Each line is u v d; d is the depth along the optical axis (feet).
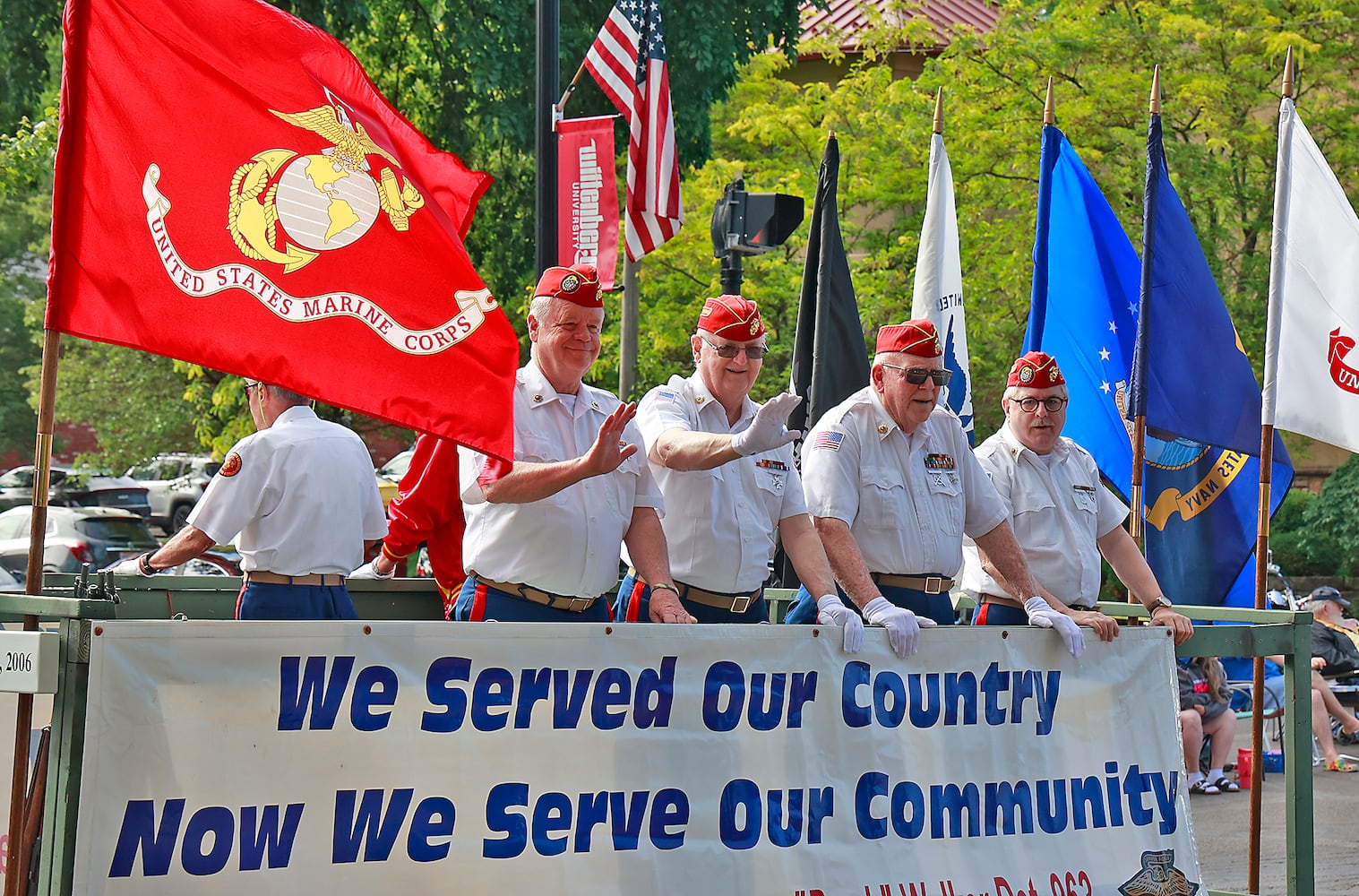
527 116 56.34
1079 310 23.70
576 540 15.12
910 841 15.44
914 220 62.80
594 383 60.70
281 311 12.73
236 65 12.98
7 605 11.93
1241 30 60.64
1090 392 23.52
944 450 18.12
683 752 14.08
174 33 12.71
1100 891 16.79
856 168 63.26
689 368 60.80
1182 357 21.95
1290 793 18.63
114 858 11.27
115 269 12.21
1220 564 22.90
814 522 17.33
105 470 74.59
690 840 14.07
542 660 13.34
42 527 11.94
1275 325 21.20
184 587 19.63
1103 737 17.13
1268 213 62.23
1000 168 62.44
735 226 29.04
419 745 12.70
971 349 60.90
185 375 66.44
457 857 12.84
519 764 13.20
